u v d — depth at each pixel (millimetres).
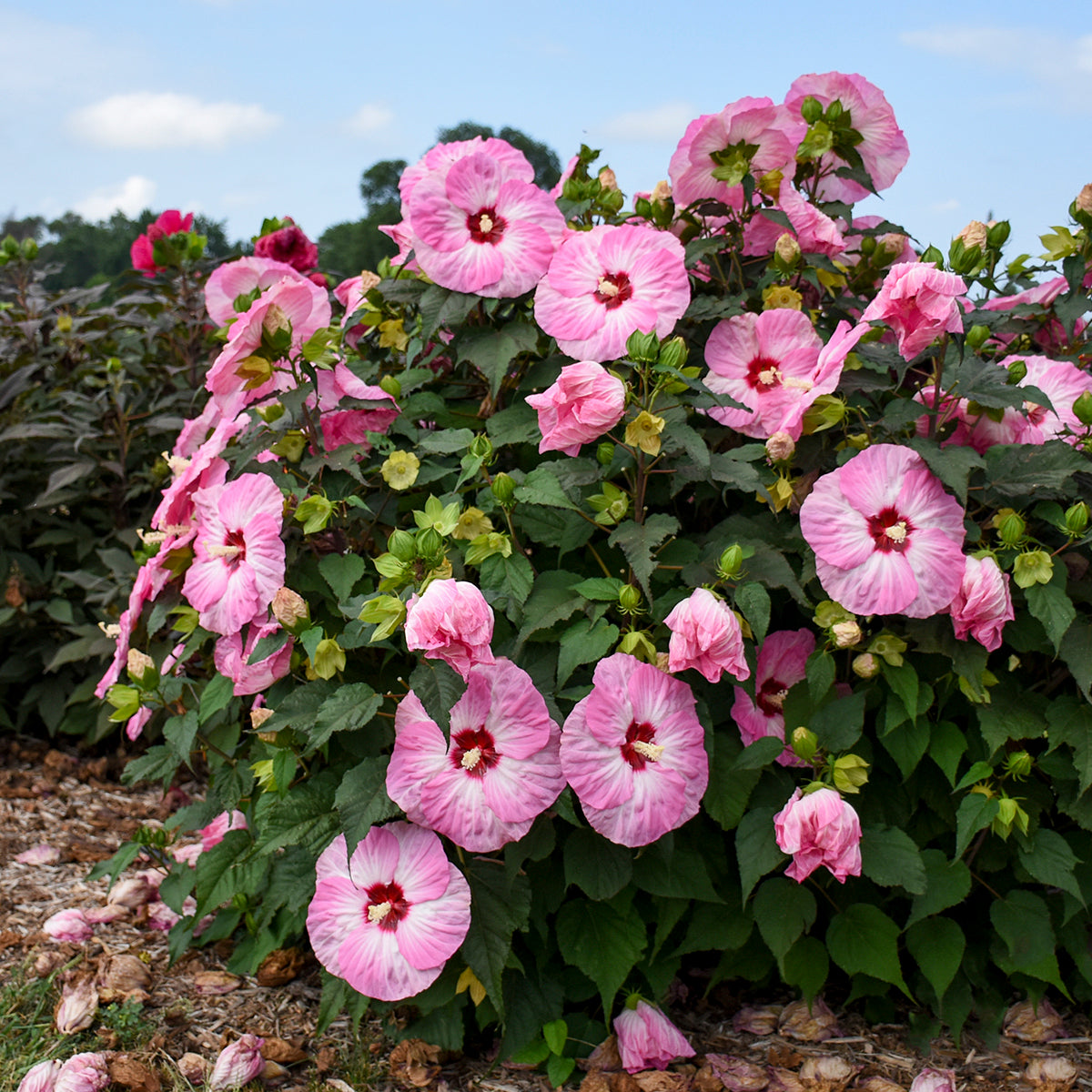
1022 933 2469
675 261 2439
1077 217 2848
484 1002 2443
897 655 2381
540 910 2420
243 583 2377
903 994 2756
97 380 5078
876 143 2967
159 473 4594
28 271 5203
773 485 2520
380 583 2125
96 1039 2582
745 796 2381
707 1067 2434
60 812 4164
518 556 2275
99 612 4590
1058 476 2312
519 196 2535
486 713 2195
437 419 2717
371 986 2238
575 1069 2438
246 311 2531
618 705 2186
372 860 2297
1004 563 2373
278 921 2799
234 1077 2371
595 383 2107
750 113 2648
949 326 2285
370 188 27469
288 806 2352
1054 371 2703
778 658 2520
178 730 2549
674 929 2605
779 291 2656
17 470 4973
